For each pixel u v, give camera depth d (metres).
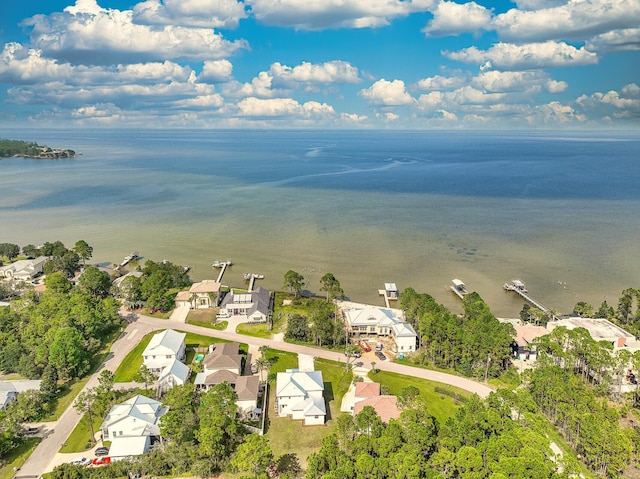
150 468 80.12
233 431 84.94
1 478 79.06
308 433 90.88
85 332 122.94
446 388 106.38
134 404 91.44
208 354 118.00
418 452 74.88
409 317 137.25
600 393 102.88
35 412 94.50
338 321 135.38
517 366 117.94
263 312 141.12
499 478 66.62
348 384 107.94
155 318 142.62
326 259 199.88
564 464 73.19
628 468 81.69
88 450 85.88
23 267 174.00
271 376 110.81
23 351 113.44
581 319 129.88
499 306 154.62
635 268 185.50
